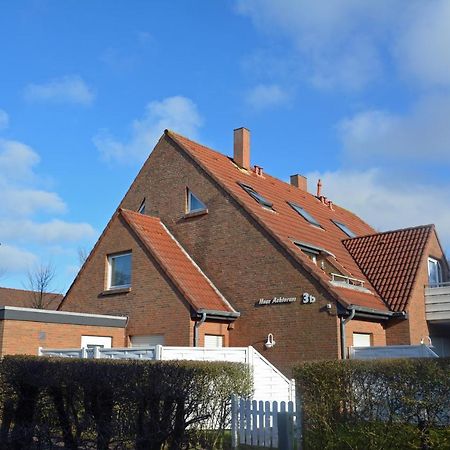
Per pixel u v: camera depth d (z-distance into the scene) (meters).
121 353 14.72
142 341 18.55
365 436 9.25
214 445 10.55
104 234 20.64
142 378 9.55
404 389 9.09
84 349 15.43
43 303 40.34
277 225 19.66
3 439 10.71
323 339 16.70
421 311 20.03
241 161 24.39
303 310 17.27
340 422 9.60
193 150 22.36
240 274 18.97
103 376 9.78
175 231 21.31
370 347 16.05
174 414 9.66
